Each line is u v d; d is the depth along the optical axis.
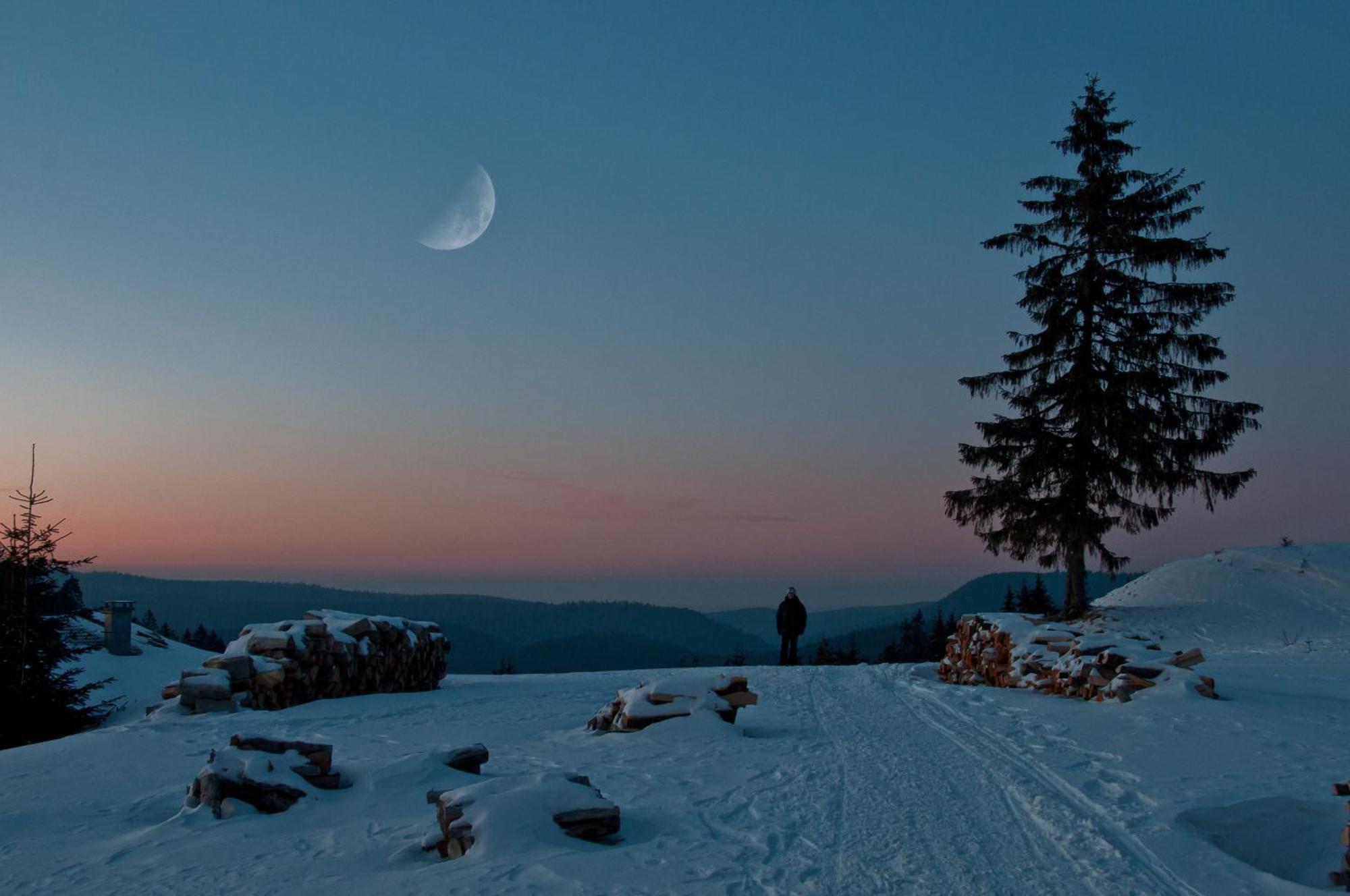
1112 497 27.62
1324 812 7.48
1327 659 19.38
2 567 20.86
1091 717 12.32
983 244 29.20
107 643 25.59
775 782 9.25
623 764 10.46
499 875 6.33
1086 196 27.95
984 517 29.06
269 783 8.59
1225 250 27.36
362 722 14.94
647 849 6.92
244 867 6.98
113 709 21.77
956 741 11.27
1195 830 7.19
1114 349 28.03
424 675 22.02
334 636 18.55
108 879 6.82
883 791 8.72
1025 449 28.62
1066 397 28.05
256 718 15.18
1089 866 6.41
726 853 6.81
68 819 8.82
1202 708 12.07
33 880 6.91
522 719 15.38
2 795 9.77
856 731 12.38
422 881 6.34
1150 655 14.29
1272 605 25.86
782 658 26.33
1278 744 9.88
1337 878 6.26
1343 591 25.67
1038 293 28.48
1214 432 27.00
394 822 8.18
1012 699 14.87
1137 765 9.27
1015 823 7.52
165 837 7.89
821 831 7.39
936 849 6.84
